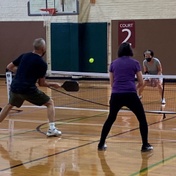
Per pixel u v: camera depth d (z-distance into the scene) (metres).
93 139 8.75
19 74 8.74
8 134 9.29
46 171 6.50
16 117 11.44
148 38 21.36
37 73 8.68
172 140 8.62
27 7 22.78
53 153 7.62
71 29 22.23
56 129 9.05
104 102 14.29
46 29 22.67
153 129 9.74
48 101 8.97
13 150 7.86
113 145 8.21
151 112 11.68
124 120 10.88
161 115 11.74
